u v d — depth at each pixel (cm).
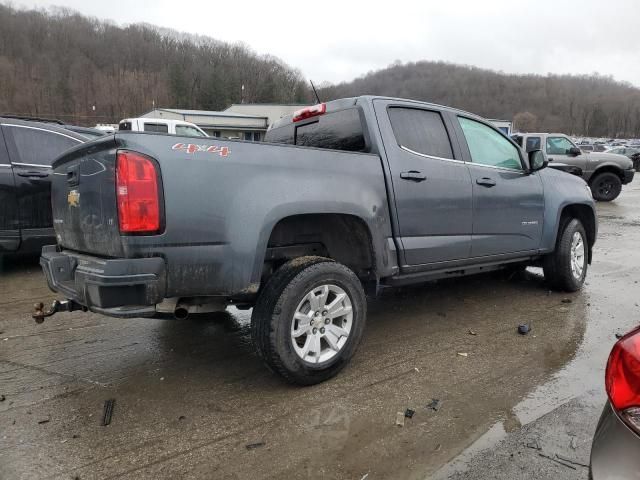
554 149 1444
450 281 586
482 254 432
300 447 252
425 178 377
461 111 435
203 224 267
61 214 330
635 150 3203
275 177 292
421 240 378
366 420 276
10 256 652
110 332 409
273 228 308
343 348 322
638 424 157
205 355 364
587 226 564
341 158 329
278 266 333
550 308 479
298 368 301
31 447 250
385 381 323
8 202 538
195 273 268
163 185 257
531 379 327
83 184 287
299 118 424
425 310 473
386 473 232
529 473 232
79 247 305
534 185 480
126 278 250
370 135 357
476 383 321
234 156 280
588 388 315
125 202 251
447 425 272
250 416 280
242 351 372
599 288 554
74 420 275
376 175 345
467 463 239
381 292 536
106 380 323
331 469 235
